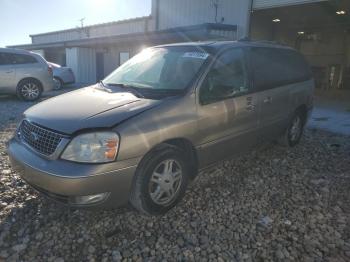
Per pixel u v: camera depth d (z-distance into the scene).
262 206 3.41
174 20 15.55
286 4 11.24
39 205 3.31
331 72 20.75
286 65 4.98
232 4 12.83
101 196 2.71
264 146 5.07
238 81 3.87
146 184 2.96
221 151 3.70
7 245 2.70
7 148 3.30
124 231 2.92
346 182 4.09
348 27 19.53
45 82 11.12
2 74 10.22
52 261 2.52
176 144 3.29
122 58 20.31
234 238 2.85
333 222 3.12
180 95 3.24
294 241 2.81
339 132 6.86
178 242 2.78
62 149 2.69
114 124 2.72
